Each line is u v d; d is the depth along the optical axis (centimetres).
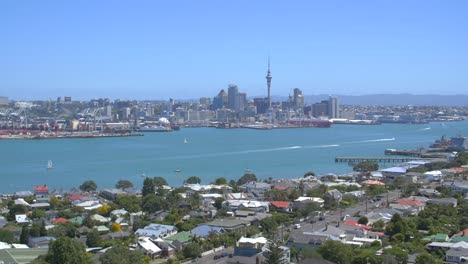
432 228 11912
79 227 13112
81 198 17162
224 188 19125
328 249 9688
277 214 14188
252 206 15250
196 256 10794
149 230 12462
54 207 16025
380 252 9962
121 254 9888
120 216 14475
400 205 14875
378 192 17975
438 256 10038
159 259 10912
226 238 11750
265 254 9394
